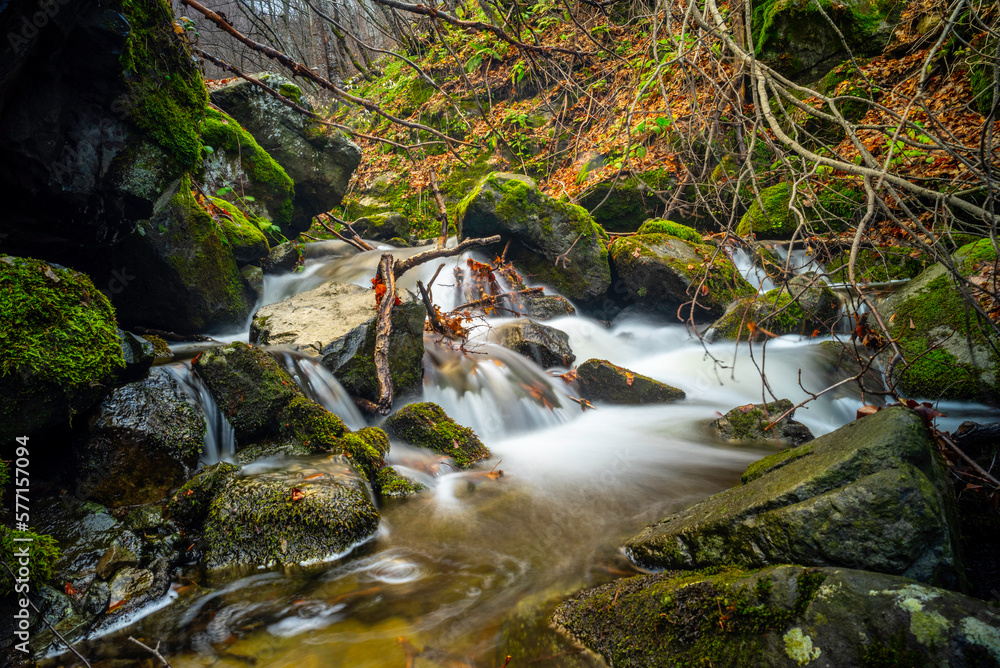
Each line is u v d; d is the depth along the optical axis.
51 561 2.82
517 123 12.87
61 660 2.46
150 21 4.00
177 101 4.31
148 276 5.83
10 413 3.22
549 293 8.33
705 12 4.46
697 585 2.19
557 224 8.22
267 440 4.32
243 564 3.17
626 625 2.30
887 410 2.47
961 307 5.00
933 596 1.82
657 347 7.60
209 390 4.38
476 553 3.26
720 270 7.78
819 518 2.17
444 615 2.71
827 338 6.31
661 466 4.47
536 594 2.80
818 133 8.67
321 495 3.39
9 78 2.94
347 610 2.78
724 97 3.92
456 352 6.02
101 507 3.42
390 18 7.23
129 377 4.02
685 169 4.54
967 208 2.64
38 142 3.31
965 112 7.27
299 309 5.54
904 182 2.71
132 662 2.46
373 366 5.11
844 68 9.05
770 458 2.95
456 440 4.62
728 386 6.01
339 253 10.20
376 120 15.45
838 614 1.89
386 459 4.31
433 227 12.77
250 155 8.94
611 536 3.34
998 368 4.52
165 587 2.95
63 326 3.50
